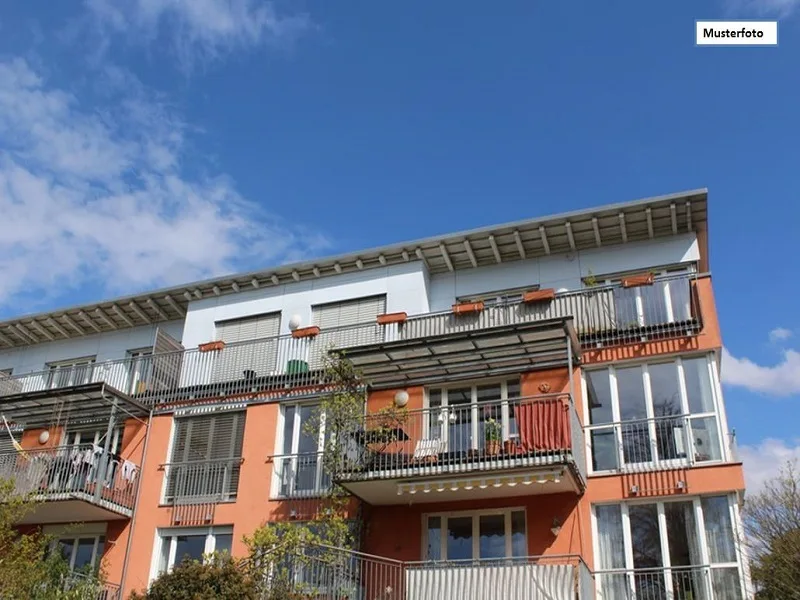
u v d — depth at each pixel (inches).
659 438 628.1
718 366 645.3
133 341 964.6
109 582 725.9
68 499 714.8
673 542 590.2
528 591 538.3
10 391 951.6
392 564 628.4
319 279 865.5
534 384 680.4
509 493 630.5
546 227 767.1
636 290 693.3
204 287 901.8
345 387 720.3
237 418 781.9
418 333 757.9
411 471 614.2
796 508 629.3
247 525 713.6
